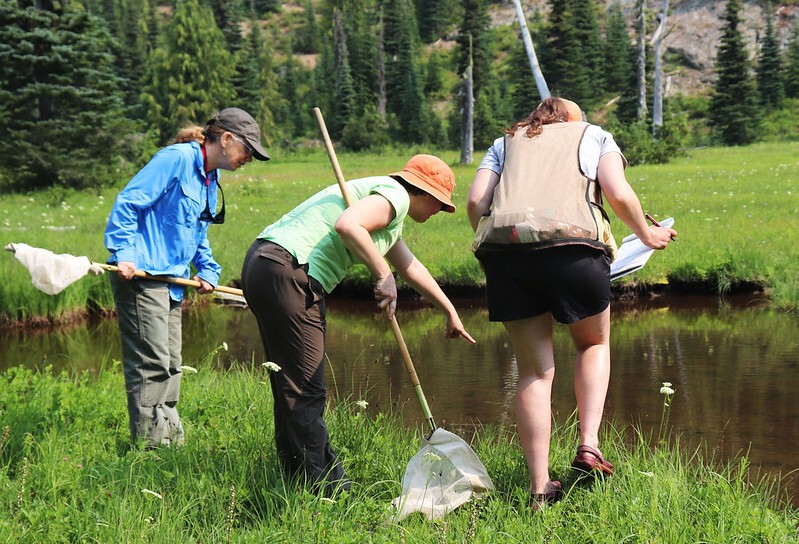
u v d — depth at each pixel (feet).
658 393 20.36
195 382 19.12
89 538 10.37
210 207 14.88
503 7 274.36
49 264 12.71
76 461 12.68
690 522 10.93
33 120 91.97
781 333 27.12
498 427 17.75
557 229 11.54
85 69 90.89
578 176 11.97
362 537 10.48
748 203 53.98
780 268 34.53
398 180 12.31
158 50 190.70
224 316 33.96
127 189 13.88
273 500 11.52
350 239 11.19
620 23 216.74
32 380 17.78
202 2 282.15
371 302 35.81
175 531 10.56
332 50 260.42
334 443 13.83
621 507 11.42
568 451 14.21
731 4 170.40
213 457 13.07
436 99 245.45
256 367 24.36
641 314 31.27
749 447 16.26
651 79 180.14
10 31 87.86
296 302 11.59
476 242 12.26
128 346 14.05
